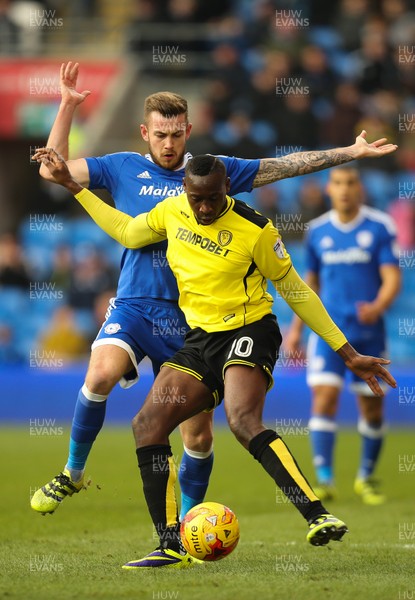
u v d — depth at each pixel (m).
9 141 72.44
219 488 34.97
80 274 61.84
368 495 33.25
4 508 29.34
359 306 34.62
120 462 39.94
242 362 18.80
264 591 16.44
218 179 18.53
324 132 62.97
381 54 64.88
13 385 59.03
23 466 39.53
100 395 20.61
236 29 68.19
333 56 68.75
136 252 21.62
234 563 19.83
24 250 67.88
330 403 33.78
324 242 36.16
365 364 19.58
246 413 18.44
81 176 22.14
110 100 70.56
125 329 21.19
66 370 58.75
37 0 74.50
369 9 70.56
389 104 64.25
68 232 67.88
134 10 73.38
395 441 49.06
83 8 74.94
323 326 19.55
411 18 69.75
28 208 72.12
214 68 68.88
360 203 35.97
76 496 32.28
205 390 19.38
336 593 16.30
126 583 17.25
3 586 17.06
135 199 21.97
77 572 18.62
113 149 68.94
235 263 19.11
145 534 24.75
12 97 70.69
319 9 71.12
